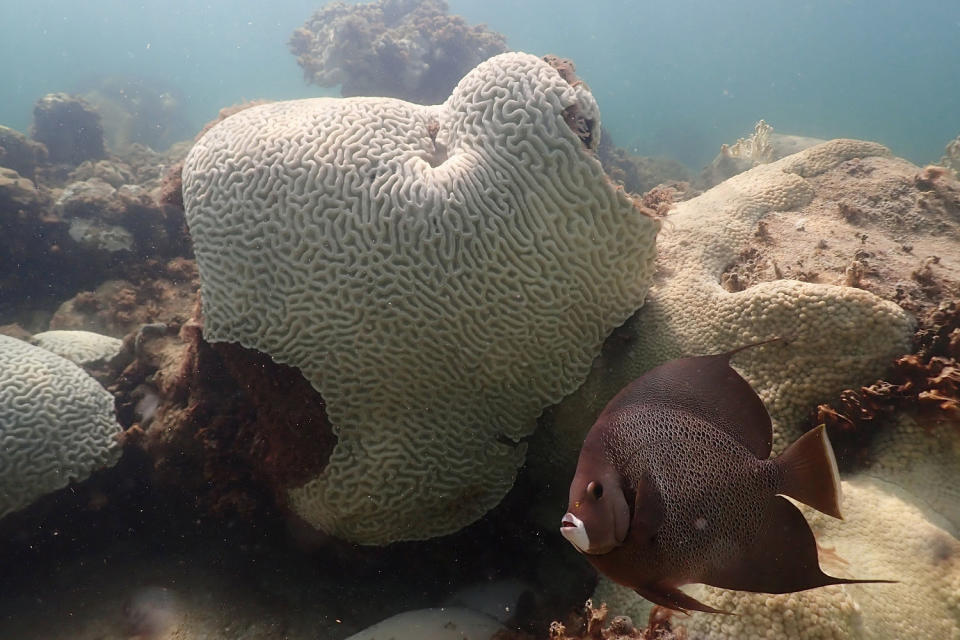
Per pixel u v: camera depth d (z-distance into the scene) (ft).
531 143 12.96
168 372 16.39
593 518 4.33
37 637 13.79
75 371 16.15
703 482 4.69
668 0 306.96
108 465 15.31
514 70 13.44
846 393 11.18
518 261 12.93
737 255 15.69
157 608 14.17
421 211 12.67
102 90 105.29
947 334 10.98
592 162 13.01
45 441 14.48
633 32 321.73
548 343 13.52
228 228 13.20
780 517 4.57
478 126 13.43
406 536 13.46
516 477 14.12
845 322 11.57
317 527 13.93
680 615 9.27
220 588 14.61
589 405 14.05
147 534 16.17
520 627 12.40
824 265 14.34
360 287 12.67
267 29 257.75
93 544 15.94
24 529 14.78
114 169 36.40
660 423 4.84
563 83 13.30
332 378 13.01
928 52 310.24
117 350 20.72
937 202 16.34
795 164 19.36
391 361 12.94
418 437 13.12
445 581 14.33
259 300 13.04
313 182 12.93
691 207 18.13
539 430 14.35
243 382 13.69
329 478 13.09
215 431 14.29
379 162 13.19
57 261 26.94
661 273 15.28
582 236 13.16
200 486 15.11
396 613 13.62
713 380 5.14
